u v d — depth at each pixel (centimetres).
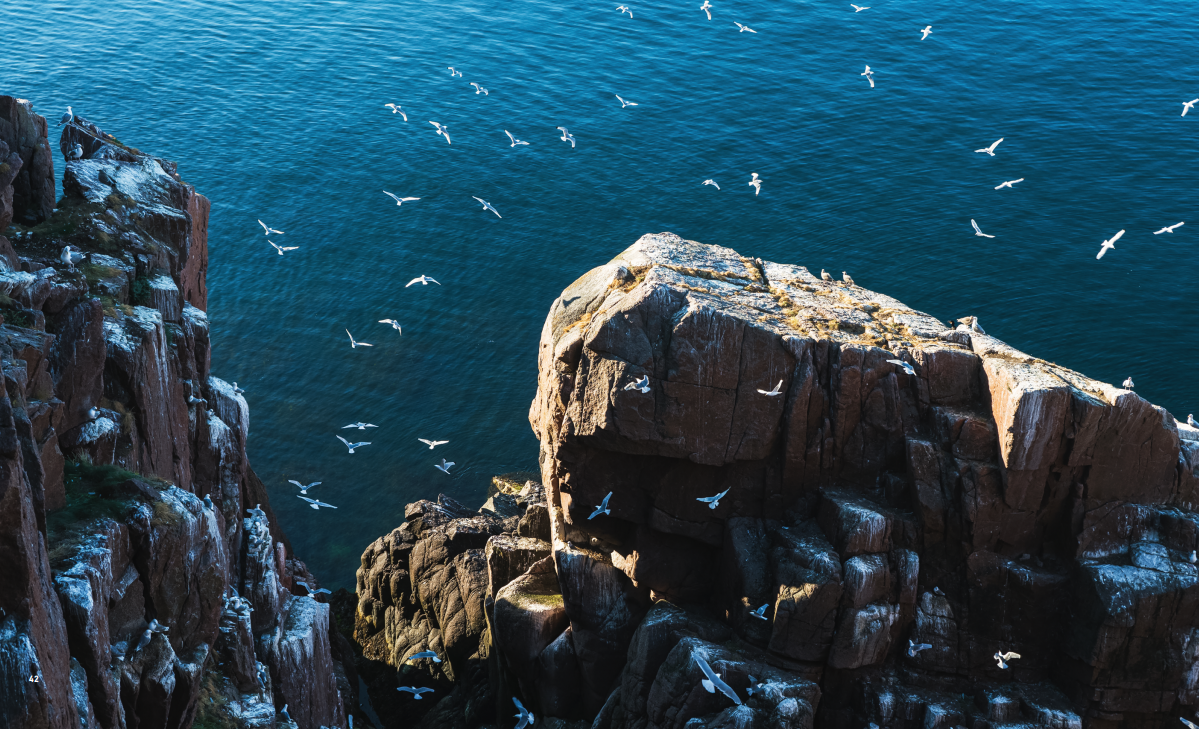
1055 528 3509
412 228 7650
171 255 3619
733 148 8106
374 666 4928
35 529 1858
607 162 8094
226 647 2834
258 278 7275
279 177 8200
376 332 6888
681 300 3653
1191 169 7500
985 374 3550
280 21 10725
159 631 2361
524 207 7738
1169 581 3288
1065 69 8881
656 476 3744
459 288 7175
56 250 3139
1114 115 8200
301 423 6306
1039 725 3362
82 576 2044
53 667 1811
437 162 8281
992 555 3484
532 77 9381
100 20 10669
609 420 3609
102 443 2620
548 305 7044
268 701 2820
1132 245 6794
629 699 3684
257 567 3366
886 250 6938
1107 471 3419
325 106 9125
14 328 2378
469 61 9712
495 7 10812
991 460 3469
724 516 3722
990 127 8125
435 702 4622
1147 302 6359
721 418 3591
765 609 3416
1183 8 9962
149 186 3712
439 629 4806
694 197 7638
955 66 9000
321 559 5584
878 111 8412
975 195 7356
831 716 3525
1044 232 6969
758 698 3319
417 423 6319
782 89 8812
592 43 9856
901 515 3531
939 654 3512
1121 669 3338
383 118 8900
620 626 3916
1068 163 7631
